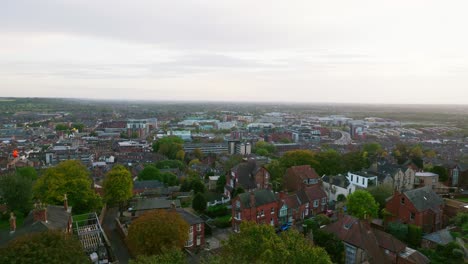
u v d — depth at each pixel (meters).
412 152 172.50
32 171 123.62
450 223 80.06
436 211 77.00
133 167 170.12
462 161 150.25
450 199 100.62
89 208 85.38
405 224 74.62
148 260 41.44
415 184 115.56
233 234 50.16
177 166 170.38
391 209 80.44
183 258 44.03
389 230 73.62
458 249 59.19
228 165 156.25
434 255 61.25
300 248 43.84
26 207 87.56
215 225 85.88
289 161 126.25
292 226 75.62
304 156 126.88
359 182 110.38
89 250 60.97
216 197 110.62
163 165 168.00
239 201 78.94
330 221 80.44
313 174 112.06
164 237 58.31
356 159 131.50
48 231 43.53
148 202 95.00
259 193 82.81
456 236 67.50
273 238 46.22
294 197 89.44
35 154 198.62
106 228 80.81
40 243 40.38
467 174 119.00
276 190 111.31
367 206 79.25
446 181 120.12
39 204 56.88
